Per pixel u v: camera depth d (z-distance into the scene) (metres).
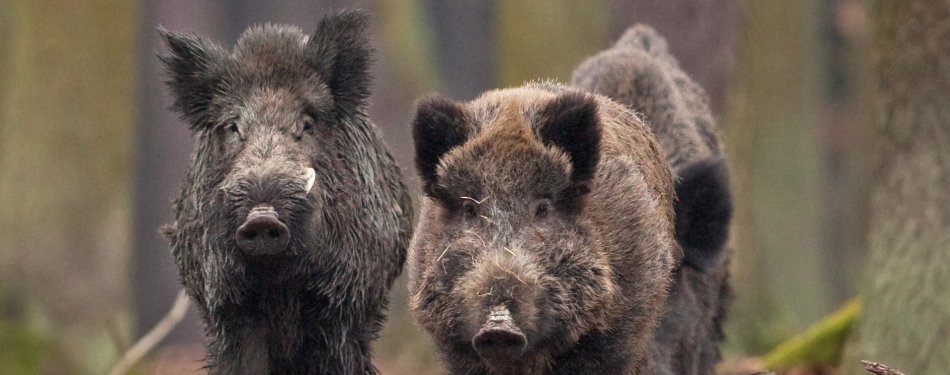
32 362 31.12
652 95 19.12
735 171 34.31
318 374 17.00
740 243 34.59
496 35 39.72
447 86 56.31
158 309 53.78
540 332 12.99
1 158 33.12
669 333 17.23
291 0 54.69
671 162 18.62
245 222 13.86
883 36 22.09
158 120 54.56
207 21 57.38
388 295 17.83
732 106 33.47
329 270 16.30
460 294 13.04
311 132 16.05
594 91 18.95
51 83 32.94
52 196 32.78
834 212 67.44
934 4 21.16
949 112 21.30
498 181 13.37
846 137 67.75
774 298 35.88
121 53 34.09
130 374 31.86
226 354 16.61
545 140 13.80
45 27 32.97
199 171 16.22
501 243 13.01
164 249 54.28
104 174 33.53
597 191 14.34
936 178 21.47
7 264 32.12
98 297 33.03
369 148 17.16
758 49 45.44
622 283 14.27
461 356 13.94
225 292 16.09
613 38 32.88
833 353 25.42
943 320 21.28
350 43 16.64
